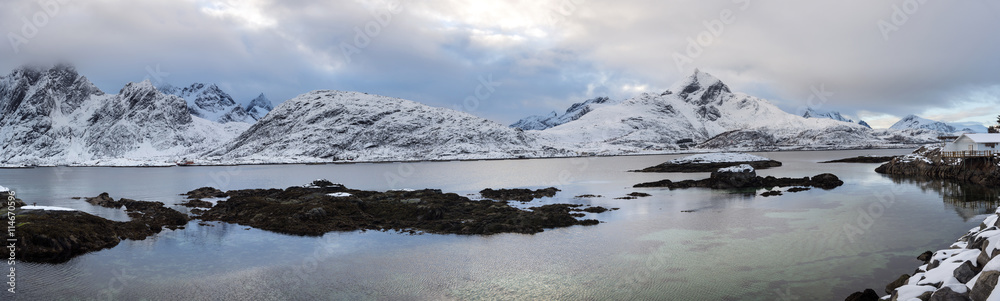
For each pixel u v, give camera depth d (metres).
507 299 21.78
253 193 66.69
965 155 71.56
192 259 29.02
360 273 25.88
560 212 41.53
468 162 197.62
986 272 13.87
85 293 23.03
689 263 26.95
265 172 145.75
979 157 69.88
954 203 47.06
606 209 47.16
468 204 46.94
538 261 27.72
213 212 47.22
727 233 34.84
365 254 29.83
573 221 39.16
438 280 24.55
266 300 22.00
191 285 24.19
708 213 44.12
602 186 75.06
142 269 26.91
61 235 30.05
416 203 45.47
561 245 31.58
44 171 171.75
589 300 21.52
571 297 21.91
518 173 116.12
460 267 26.72
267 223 39.31
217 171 155.38
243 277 25.42
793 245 30.75
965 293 14.70
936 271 18.20
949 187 61.28
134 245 32.72
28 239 29.30
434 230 36.69
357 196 49.38
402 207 43.66
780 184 69.00
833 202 50.25
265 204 45.84
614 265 26.75
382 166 175.25
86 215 35.03
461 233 35.50
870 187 64.38
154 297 22.48
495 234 35.19
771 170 110.50
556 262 27.50
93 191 79.94
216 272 26.34
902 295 17.22
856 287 22.53
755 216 42.06
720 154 129.75
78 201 62.06
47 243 29.34
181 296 22.62
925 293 16.22
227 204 50.31
